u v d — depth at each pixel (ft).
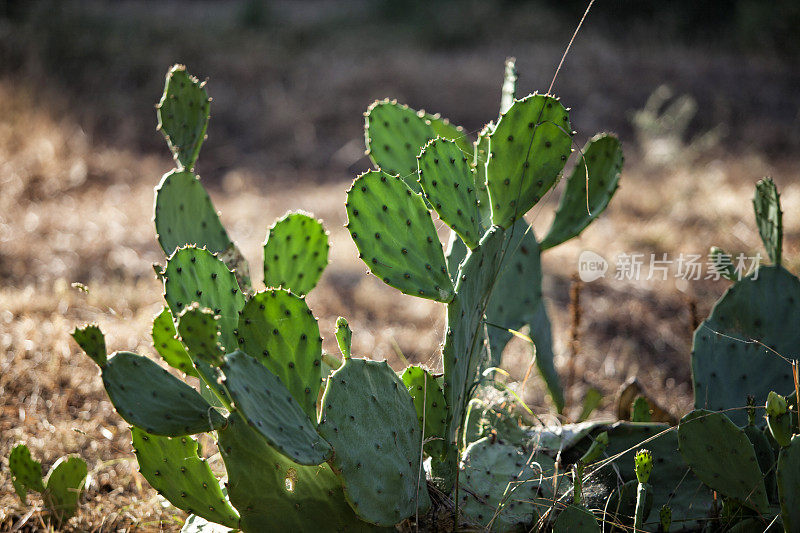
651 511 8.48
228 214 21.02
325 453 7.60
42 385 10.54
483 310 8.48
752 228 17.56
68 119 27.63
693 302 10.00
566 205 9.09
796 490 7.75
